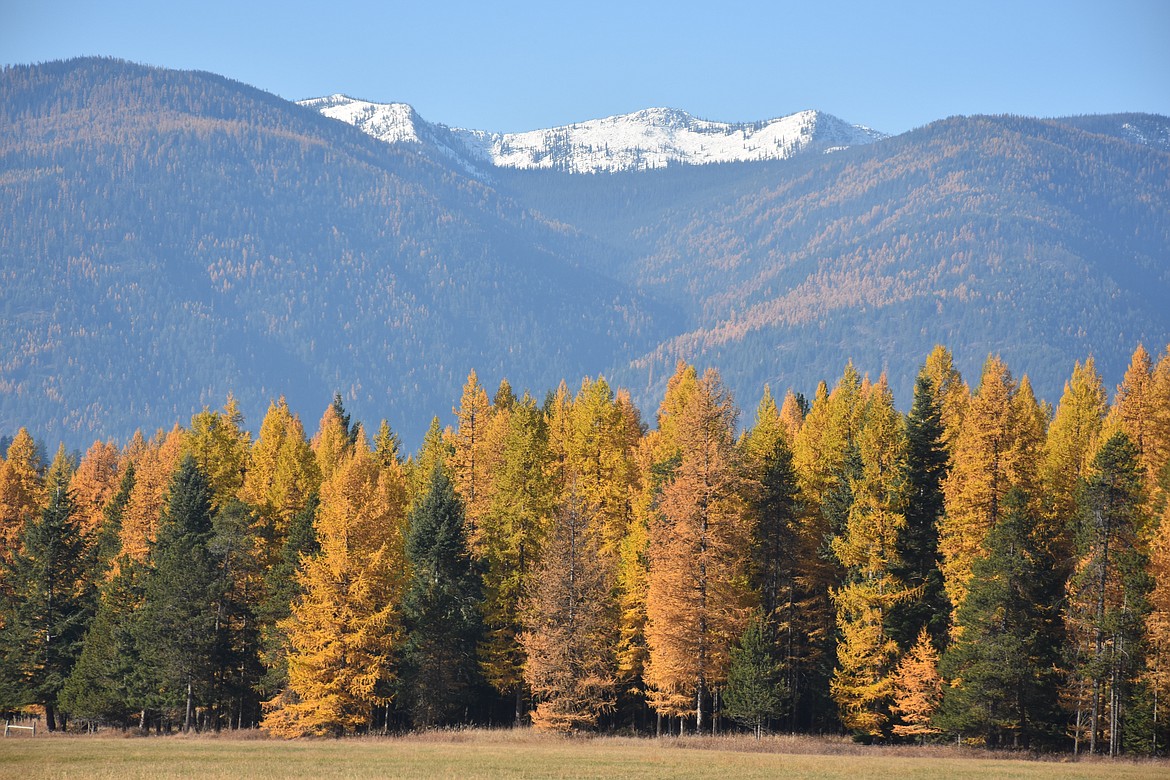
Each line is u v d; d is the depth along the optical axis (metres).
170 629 112.69
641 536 110.94
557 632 103.88
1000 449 97.25
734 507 99.75
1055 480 106.56
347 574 105.12
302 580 105.81
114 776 71.06
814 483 113.94
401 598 111.81
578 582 104.62
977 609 90.62
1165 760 85.31
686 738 95.69
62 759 82.00
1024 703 91.12
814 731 107.56
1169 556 89.56
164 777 70.69
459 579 117.00
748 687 96.56
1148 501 97.69
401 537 117.00
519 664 113.88
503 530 117.56
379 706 109.44
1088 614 91.19
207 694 114.06
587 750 88.12
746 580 102.75
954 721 90.44
